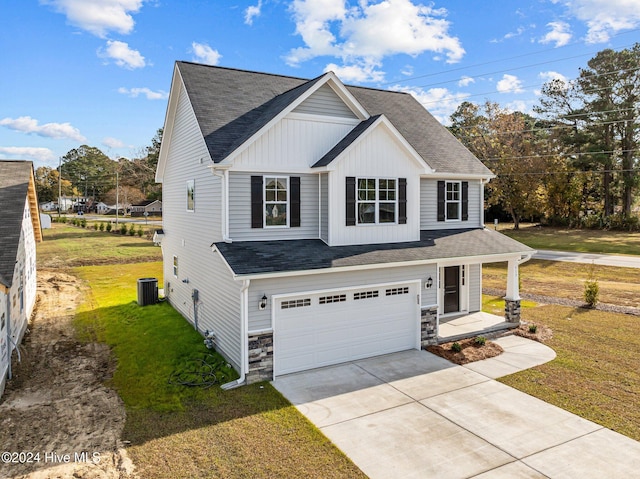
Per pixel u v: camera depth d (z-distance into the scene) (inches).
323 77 492.1
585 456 279.7
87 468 267.4
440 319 597.9
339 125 519.2
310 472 263.3
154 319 613.3
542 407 349.7
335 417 334.3
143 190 3253.0
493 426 319.6
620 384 392.8
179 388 385.7
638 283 887.7
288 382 402.9
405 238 534.9
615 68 1680.6
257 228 470.3
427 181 606.2
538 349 491.5
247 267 393.7
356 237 498.9
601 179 1966.0
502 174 1807.3
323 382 403.2
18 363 450.6
